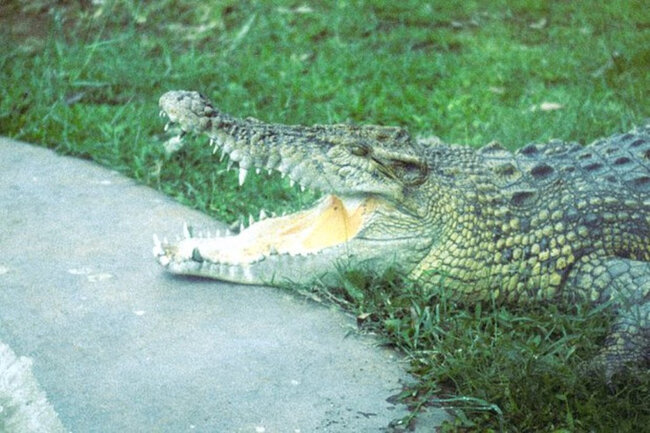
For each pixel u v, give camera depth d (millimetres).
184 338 4824
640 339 4844
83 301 5117
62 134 7160
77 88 7992
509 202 5359
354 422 4262
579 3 10492
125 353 4672
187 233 5445
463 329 4879
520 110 7875
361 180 5164
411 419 4289
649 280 5082
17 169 6707
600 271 5203
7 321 4875
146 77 8148
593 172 5574
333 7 10047
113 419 4191
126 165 6852
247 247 5352
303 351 4770
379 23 9852
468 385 4449
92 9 9523
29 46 8703
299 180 5223
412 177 5219
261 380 4516
